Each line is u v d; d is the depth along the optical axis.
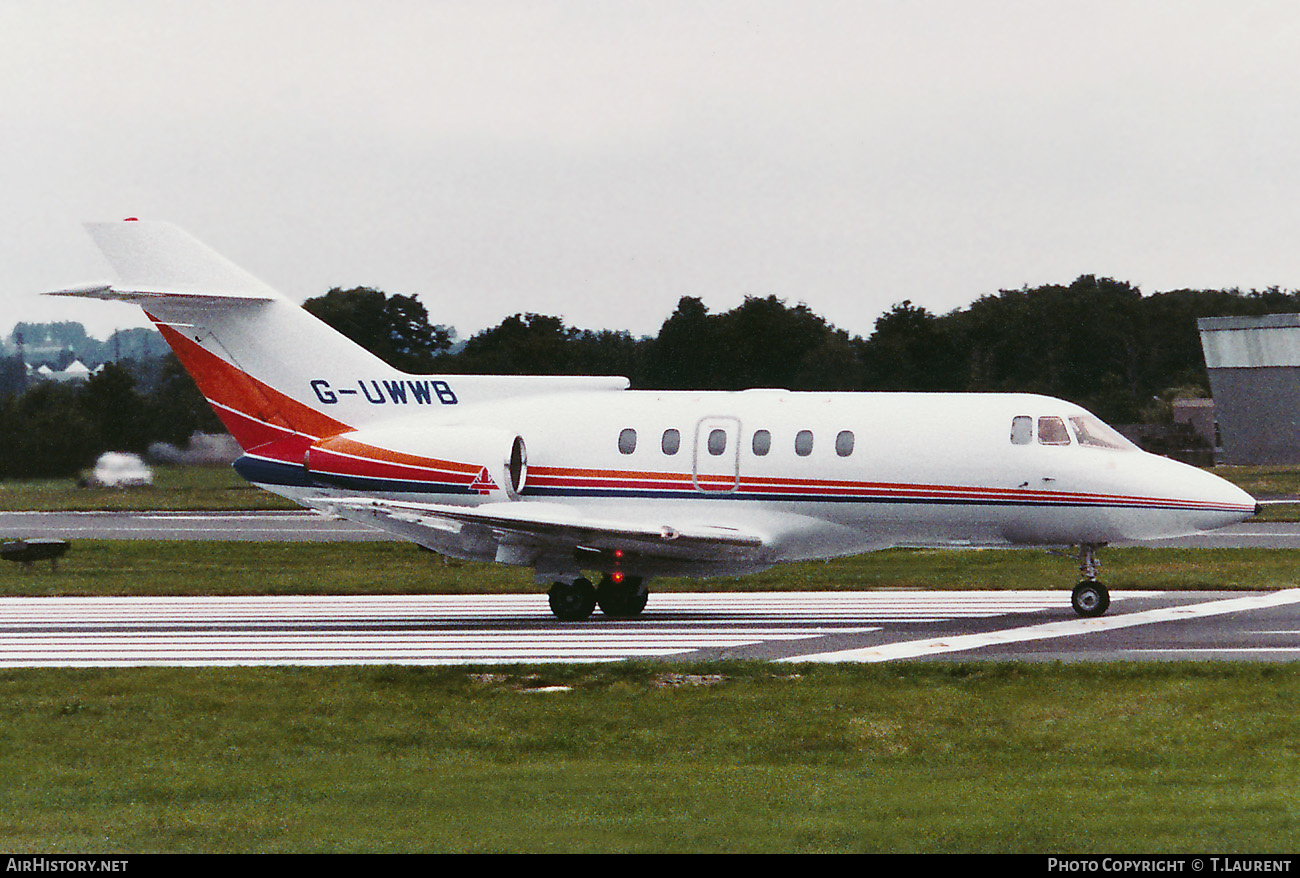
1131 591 107.38
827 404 97.25
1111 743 54.56
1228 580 110.88
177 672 73.00
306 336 102.69
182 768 53.12
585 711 62.81
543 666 72.62
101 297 97.75
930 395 97.38
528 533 93.12
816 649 80.75
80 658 80.62
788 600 106.12
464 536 97.12
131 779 50.81
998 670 69.69
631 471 98.19
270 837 40.78
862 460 94.44
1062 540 94.31
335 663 78.19
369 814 43.97
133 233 101.75
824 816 42.25
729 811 43.19
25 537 168.00
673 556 95.12
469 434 98.38
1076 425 94.06
